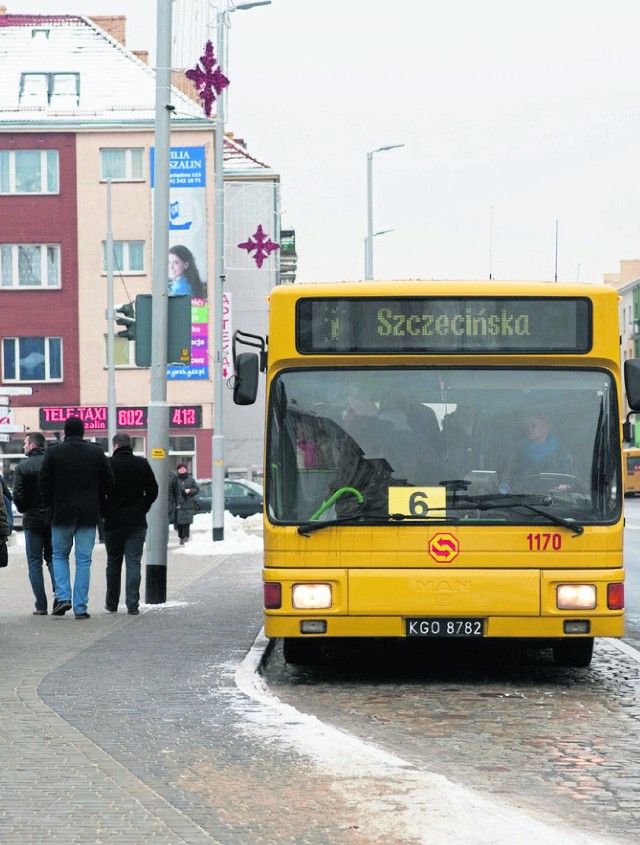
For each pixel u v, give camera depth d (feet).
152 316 62.39
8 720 33.19
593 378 41.27
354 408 41.04
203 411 202.49
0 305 201.57
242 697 36.73
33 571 59.16
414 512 40.29
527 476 40.52
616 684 42.04
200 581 79.00
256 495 169.99
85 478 57.26
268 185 225.76
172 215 134.10
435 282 41.52
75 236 201.36
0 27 214.90
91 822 23.21
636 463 288.30
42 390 201.77
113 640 49.29
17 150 201.16
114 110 202.08
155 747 29.84
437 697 39.37
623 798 26.30
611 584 40.06
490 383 41.14
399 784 25.90
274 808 24.16
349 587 40.14
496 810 23.81
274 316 41.47
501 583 39.96
